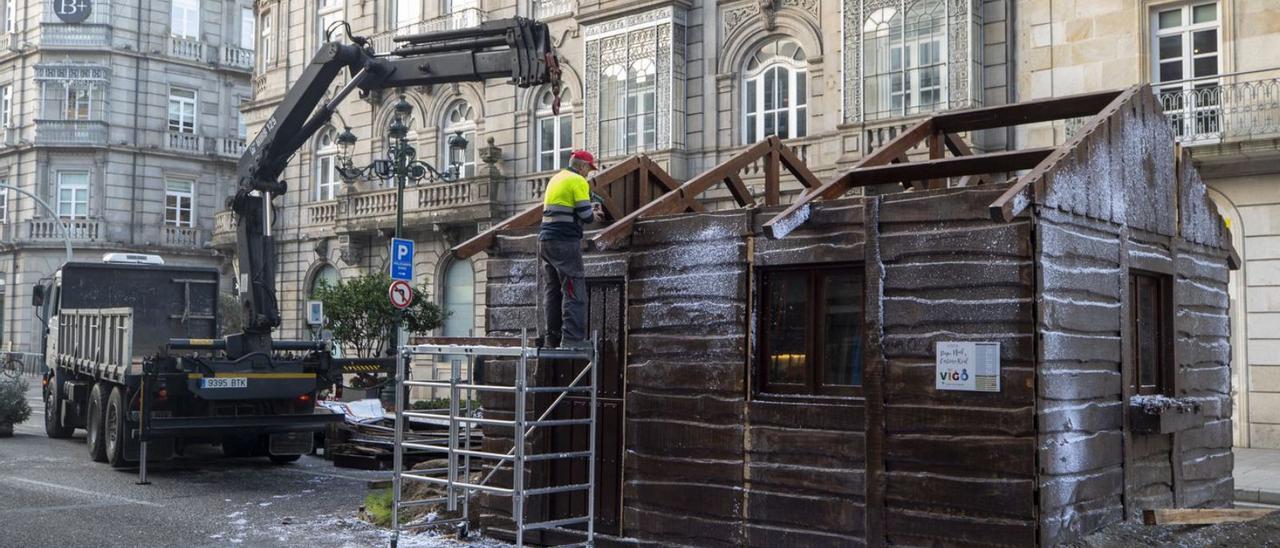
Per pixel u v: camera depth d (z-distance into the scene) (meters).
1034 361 7.48
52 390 19.47
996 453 7.57
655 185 10.89
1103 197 8.59
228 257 39.38
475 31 13.69
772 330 8.81
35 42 47.25
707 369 8.91
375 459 16.06
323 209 34.22
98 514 11.69
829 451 8.25
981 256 7.71
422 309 25.50
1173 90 19.81
